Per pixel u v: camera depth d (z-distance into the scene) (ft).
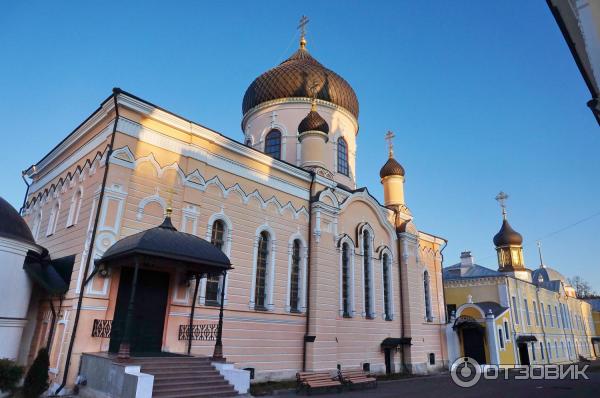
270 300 63.52
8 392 38.32
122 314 47.88
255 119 97.45
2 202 51.19
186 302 53.26
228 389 43.93
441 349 100.89
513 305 132.67
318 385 54.34
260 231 65.10
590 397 56.24
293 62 100.48
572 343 183.11
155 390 38.83
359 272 80.53
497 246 165.89
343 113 97.76
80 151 59.47
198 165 58.70
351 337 75.05
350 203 82.28
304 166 81.10
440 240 110.52
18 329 48.39
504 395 57.57
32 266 50.34
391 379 75.00
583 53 21.77
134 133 52.85
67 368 42.83
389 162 102.17
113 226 48.73
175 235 46.47
